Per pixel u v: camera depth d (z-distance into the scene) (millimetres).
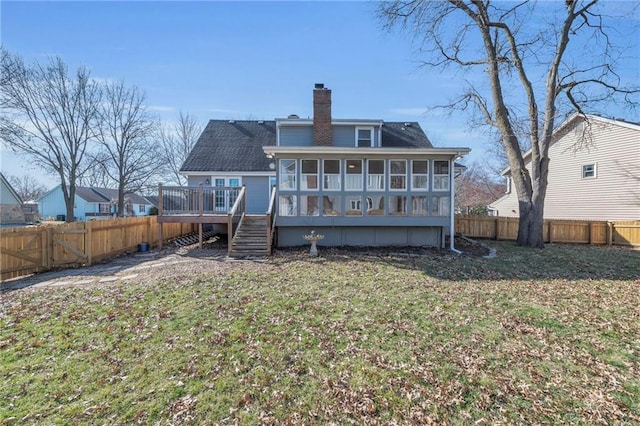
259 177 15883
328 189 11180
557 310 5164
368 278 7152
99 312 5023
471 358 3645
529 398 2947
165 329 4383
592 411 2773
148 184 28312
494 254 10266
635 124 15258
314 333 4266
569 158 16641
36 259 8359
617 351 3811
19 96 20578
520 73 12016
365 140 16078
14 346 3932
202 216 11359
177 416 2744
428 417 2713
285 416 2750
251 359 3629
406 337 4164
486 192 36938
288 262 8922
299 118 16359
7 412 2791
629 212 14117
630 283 6883
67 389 3104
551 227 14398
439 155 11156
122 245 10844
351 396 2988
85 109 24109
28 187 52031
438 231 11672
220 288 6273
